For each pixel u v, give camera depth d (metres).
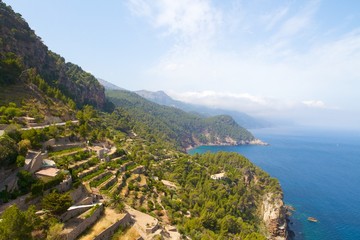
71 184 76.62
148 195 117.75
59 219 61.97
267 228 171.75
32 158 75.62
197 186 187.38
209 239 107.19
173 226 102.50
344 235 166.12
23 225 48.75
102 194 88.06
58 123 132.00
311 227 176.75
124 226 75.50
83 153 108.56
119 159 136.50
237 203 176.38
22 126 102.88
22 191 64.06
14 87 138.38
